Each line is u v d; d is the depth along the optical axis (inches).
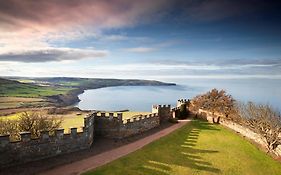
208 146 1781.5
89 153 1435.8
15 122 1598.2
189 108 2792.8
